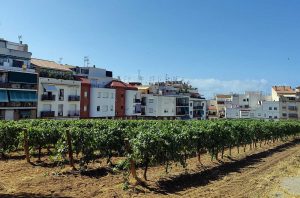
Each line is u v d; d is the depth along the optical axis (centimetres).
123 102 8775
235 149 3956
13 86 6016
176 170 2186
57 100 6938
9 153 2608
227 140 2970
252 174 2281
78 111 7431
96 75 8938
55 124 3044
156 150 1806
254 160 3052
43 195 1445
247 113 13325
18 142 2453
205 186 1822
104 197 1466
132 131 2203
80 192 1520
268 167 2655
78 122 3512
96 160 2350
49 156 2438
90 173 1898
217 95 16150
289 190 1845
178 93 11781
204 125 2964
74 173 1884
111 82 8694
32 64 6712
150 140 1764
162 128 2242
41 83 6612
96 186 1641
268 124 4806
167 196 1556
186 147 2222
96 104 7919
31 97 6341
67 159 2181
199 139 2472
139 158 1747
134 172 1755
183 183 1842
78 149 2034
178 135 2089
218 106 15275
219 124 3083
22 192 1474
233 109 13662
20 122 3177
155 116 10188
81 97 7606
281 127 5322
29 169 2002
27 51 6788
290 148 4631
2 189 1515
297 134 6644
